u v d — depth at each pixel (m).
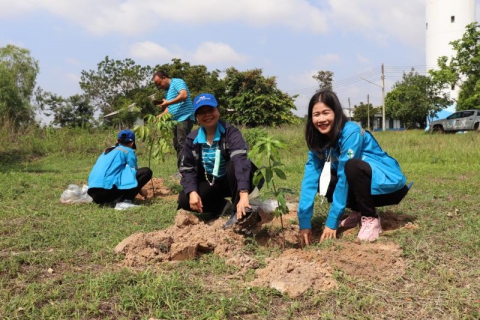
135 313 2.40
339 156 3.57
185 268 3.01
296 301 2.49
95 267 3.07
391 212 4.45
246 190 3.48
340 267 2.94
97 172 5.20
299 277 2.69
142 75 50.62
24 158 12.69
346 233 3.75
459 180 6.99
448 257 3.12
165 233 3.47
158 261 3.15
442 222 4.04
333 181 3.79
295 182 6.83
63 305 2.42
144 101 33.62
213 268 2.99
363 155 3.62
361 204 3.52
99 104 50.69
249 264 2.99
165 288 2.58
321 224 4.16
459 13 36.09
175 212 4.70
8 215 4.59
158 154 6.07
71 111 39.94
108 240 3.65
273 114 28.00
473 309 2.36
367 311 2.40
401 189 3.71
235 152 3.67
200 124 3.78
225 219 4.15
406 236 3.54
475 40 23.95
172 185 6.61
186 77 30.61
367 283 2.73
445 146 12.27
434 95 33.69
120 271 2.88
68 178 7.72
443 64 25.17
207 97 3.69
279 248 3.45
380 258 2.99
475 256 3.12
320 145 3.61
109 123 39.53
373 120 59.59
